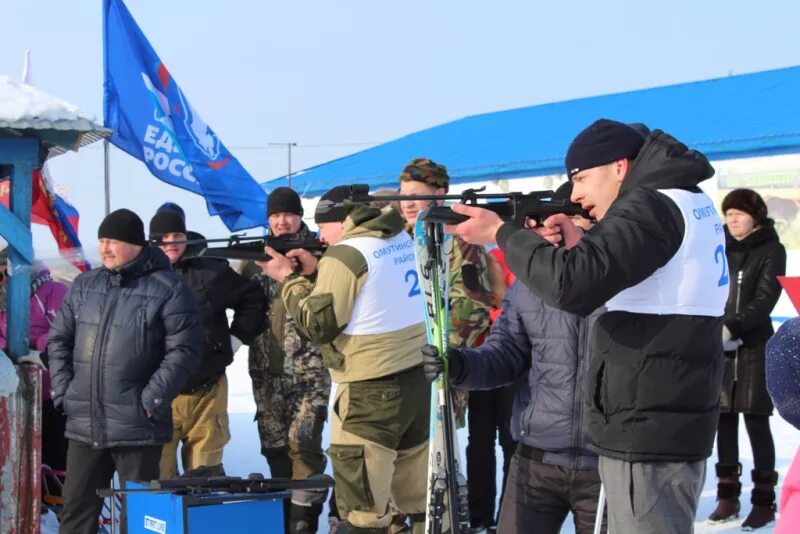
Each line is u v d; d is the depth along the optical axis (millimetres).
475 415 5270
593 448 2641
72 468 4277
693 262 2516
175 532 3139
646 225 2449
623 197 2529
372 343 4035
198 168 6961
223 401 5188
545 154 14562
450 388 3215
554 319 3180
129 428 4199
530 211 3031
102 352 4234
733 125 13008
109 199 6566
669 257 2480
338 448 4070
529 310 3256
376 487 4031
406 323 4113
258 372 5320
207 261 5227
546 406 3176
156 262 4418
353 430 4043
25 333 4512
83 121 4320
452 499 3178
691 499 2596
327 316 4012
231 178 7117
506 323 3344
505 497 3316
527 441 3230
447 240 3279
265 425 5277
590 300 2430
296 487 3398
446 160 16578
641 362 2531
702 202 2594
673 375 2523
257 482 3365
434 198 3037
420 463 4219
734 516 5445
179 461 6641
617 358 2562
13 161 4422
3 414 4312
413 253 4215
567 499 3189
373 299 4027
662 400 2523
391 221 4160
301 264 4531
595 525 2982
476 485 5258
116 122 6641
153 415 4188
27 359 4477
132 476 4223
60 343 4402
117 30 6699
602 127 2729
